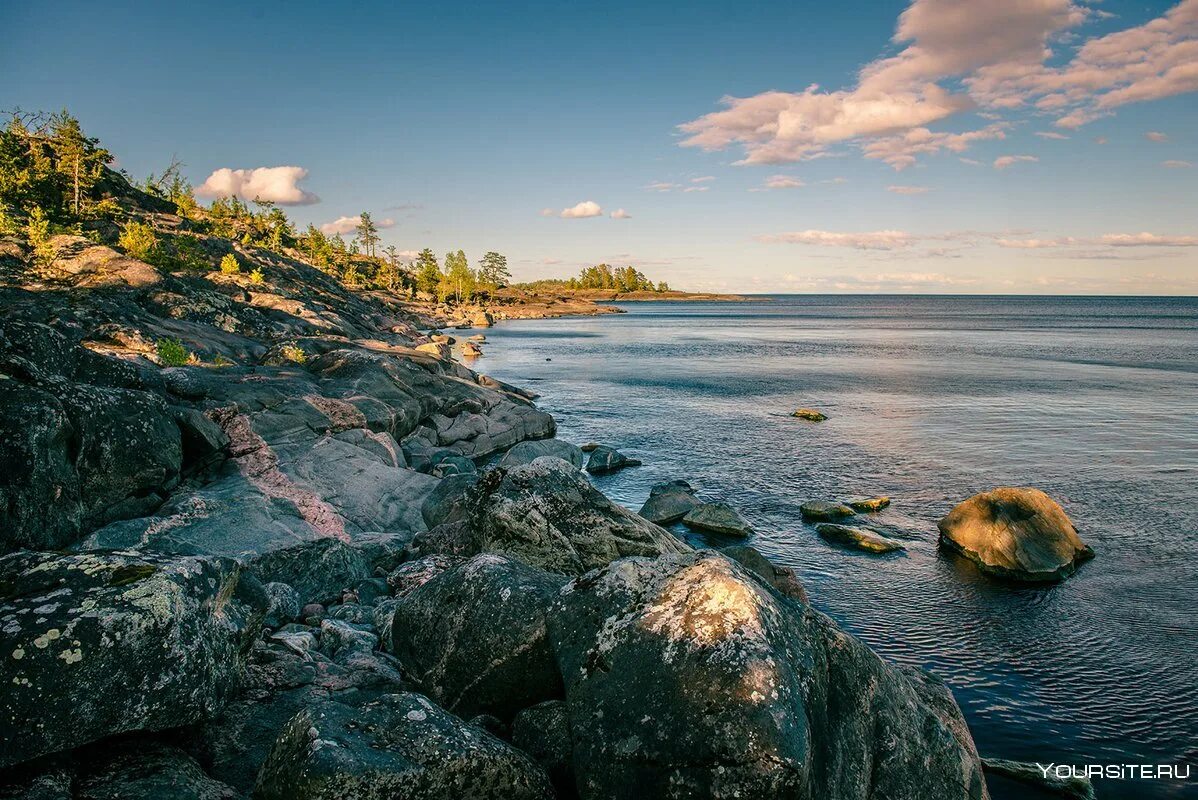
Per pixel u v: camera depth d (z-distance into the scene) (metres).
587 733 6.53
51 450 13.24
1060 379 65.75
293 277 102.38
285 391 28.69
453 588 9.32
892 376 69.69
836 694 7.27
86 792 5.81
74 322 38.97
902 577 21.31
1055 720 14.39
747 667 6.12
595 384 65.44
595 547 13.15
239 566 8.70
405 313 145.88
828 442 39.75
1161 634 17.86
